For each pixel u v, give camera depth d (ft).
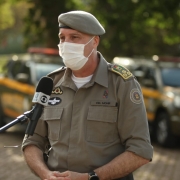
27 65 69.82
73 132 19.75
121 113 19.62
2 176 45.62
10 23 205.16
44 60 70.49
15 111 69.41
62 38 20.35
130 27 100.99
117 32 101.30
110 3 100.27
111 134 19.63
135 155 19.25
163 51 156.35
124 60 82.84
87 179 18.95
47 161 20.72
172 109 64.80
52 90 20.67
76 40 19.88
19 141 64.28
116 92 19.72
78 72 20.26
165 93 67.46
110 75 20.11
